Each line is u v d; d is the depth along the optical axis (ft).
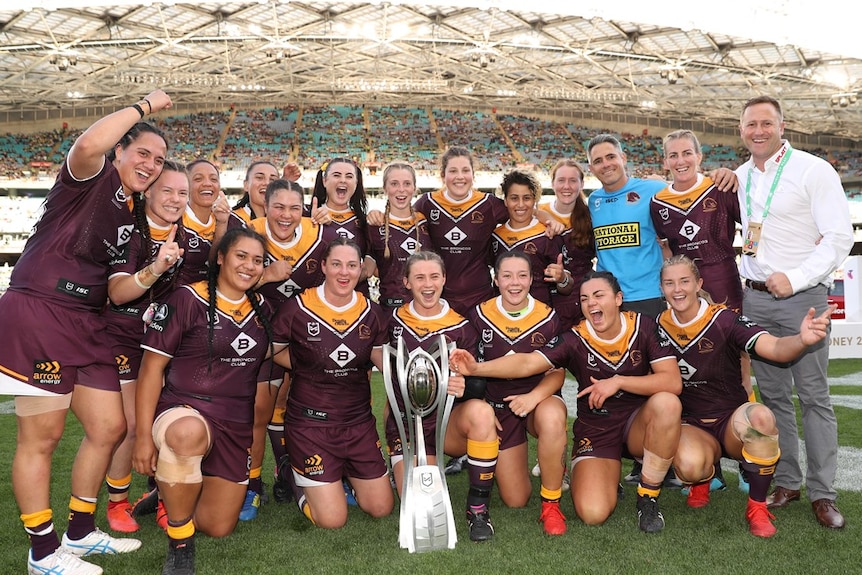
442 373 10.14
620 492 12.66
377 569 9.19
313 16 77.87
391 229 14.99
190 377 10.37
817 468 11.03
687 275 11.35
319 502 11.16
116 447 9.82
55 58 81.82
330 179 14.57
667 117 119.24
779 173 11.59
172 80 95.76
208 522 10.58
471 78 100.73
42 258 9.04
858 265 38.19
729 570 9.00
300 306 11.46
